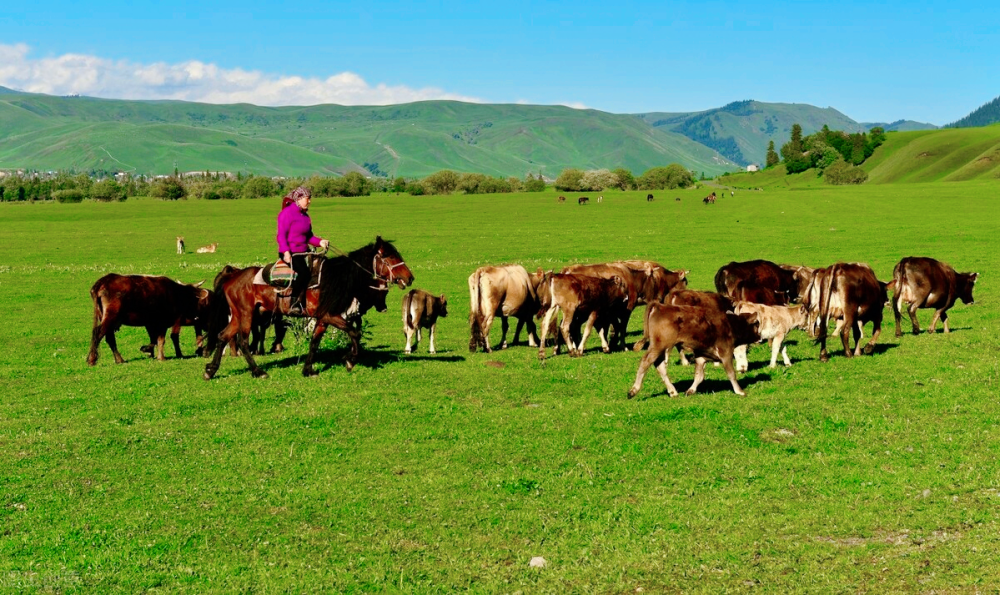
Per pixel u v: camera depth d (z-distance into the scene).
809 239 58.03
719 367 17.58
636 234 68.06
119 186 173.38
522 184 199.12
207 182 197.12
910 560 8.44
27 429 13.55
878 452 11.75
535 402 14.99
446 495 10.55
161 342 20.98
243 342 16.83
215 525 9.75
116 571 8.56
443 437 12.95
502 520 9.80
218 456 12.16
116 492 10.79
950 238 54.19
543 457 11.89
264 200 164.12
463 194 184.12
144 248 64.38
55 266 51.91
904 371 16.59
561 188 195.00
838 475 10.91
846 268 17.70
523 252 55.66
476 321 20.50
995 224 63.25
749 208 100.12
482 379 16.53
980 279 34.34
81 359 21.81
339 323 16.56
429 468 11.56
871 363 17.41
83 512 10.12
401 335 26.02
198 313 21.22
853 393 14.89
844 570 8.32
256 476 11.33
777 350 17.38
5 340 26.39
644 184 199.62
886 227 65.00
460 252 56.88
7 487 10.90
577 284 19.00
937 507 9.73
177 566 8.71
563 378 16.72
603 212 103.00
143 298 20.20
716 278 20.83
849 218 76.62
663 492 10.56
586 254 53.16
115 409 14.73
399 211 115.44
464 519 9.84
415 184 196.00
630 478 11.06
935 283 20.78
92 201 169.62
